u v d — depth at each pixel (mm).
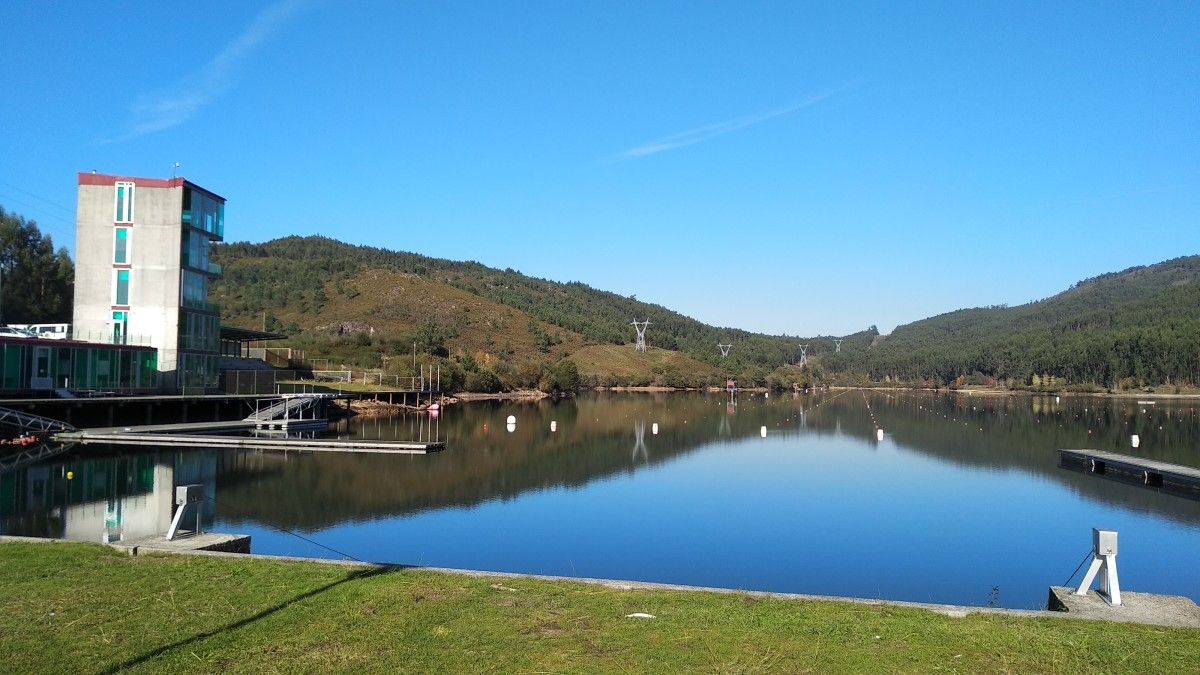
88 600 10875
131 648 9109
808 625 10047
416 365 87812
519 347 147250
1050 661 8969
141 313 52344
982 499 32938
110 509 24859
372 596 11102
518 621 10078
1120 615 11070
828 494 33812
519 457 43375
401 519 26312
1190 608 11438
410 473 35656
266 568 12664
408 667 8562
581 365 149750
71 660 8742
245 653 8945
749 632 9742
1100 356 151875
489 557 21953
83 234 52438
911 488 35719
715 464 43531
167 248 52562
